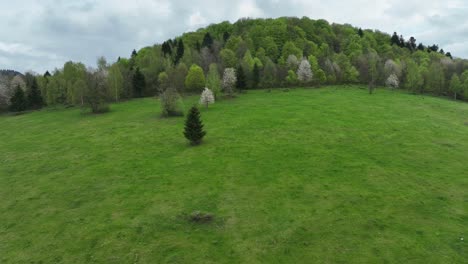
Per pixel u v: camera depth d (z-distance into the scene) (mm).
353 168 42188
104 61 134375
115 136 63656
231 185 38156
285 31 175125
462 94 109438
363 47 169875
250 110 80312
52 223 31781
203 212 31734
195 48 169250
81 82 95312
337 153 48156
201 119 72625
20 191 40344
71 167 47875
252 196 35188
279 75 127312
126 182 40844
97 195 37625
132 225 30281
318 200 33750
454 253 24375
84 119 82688
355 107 82562
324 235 27344
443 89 117438
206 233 28438
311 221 29656
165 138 60250
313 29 190625
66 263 25359
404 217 29922
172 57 155000
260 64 132125
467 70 119812
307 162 44625
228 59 133875
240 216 31047
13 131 75812
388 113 75938
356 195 34625
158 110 87375
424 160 45156
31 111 105625
